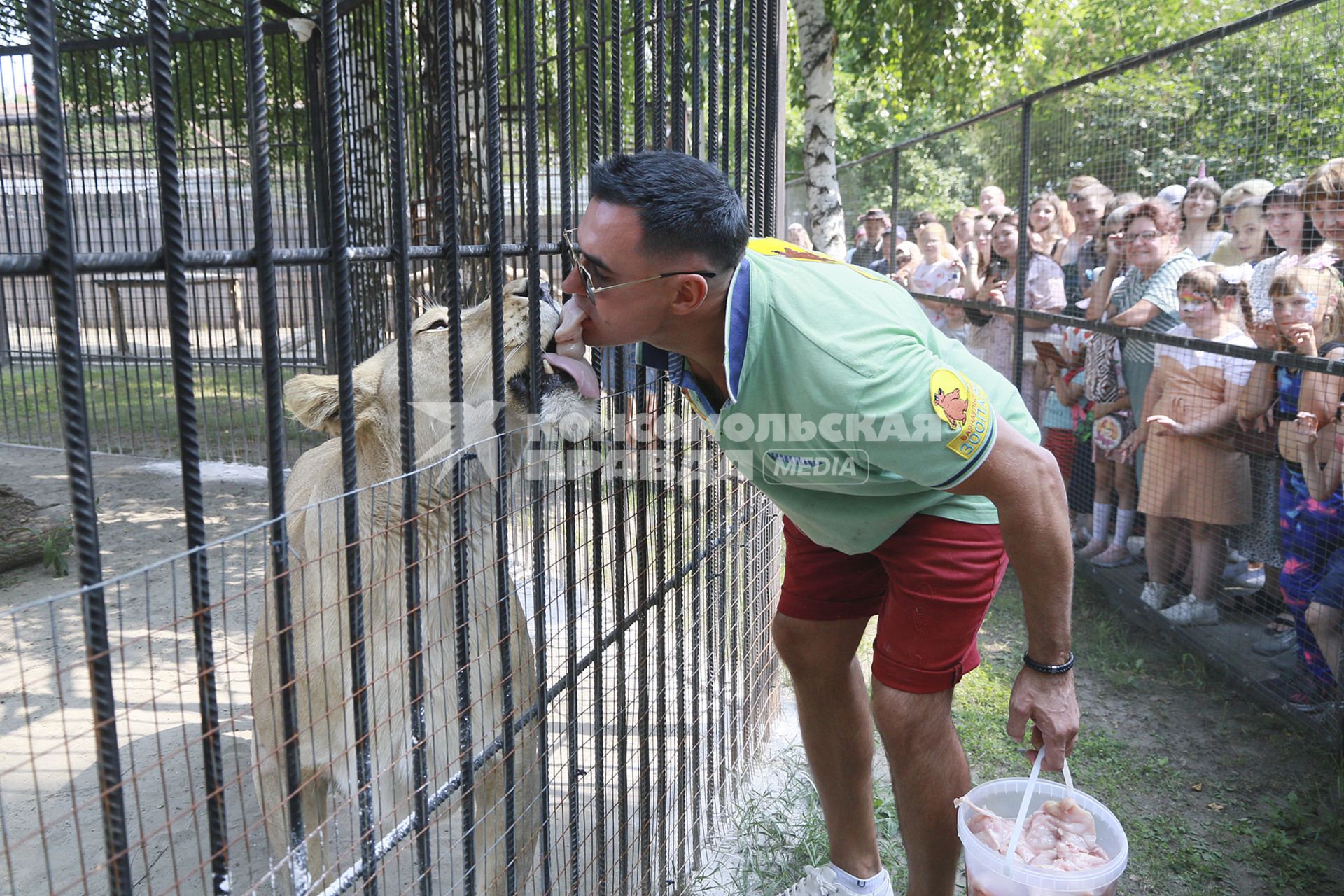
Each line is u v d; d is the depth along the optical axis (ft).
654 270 5.73
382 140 18.89
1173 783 11.53
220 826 4.04
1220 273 13.99
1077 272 18.83
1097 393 17.52
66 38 24.16
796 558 8.45
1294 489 12.38
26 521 18.63
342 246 4.40
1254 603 14.23
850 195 37.24
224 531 20.07
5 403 29.48
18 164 28.73
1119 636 15.94
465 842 5.98
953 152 25.95
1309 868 9.93
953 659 7.36
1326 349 11.91
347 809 8.46
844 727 8.59
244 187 28.22
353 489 4.70
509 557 6.40
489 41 5.43
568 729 6.97
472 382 7.32
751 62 9.73
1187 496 14.66
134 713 12.04
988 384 7.34
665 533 8.46
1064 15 50.06
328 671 6.86
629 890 8.38
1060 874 6.16
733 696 10.67
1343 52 11.63
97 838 9.95
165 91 3.53
